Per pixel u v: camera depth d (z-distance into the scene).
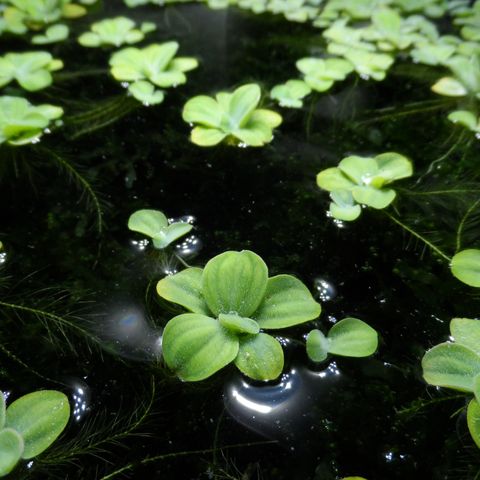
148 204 0.23
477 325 0.18
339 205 0.23
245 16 0.34
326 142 0.26
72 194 0.23
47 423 0.16
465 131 0.26
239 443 0.17
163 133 0.26
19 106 0.25
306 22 0.34
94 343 0.19
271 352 0.17
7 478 0.16
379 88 0.29
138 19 0.33
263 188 0.24
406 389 0.18
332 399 0.18
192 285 0.19
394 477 0.16
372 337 0.18
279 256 0.21
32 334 0.19
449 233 0.22
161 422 0.17
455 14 0.34
